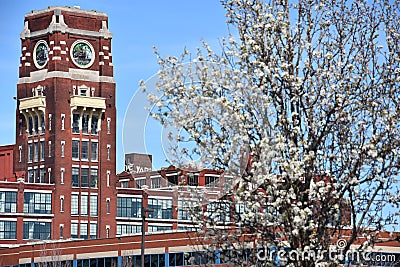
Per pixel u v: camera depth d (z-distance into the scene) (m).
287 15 20.77
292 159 19.19
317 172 19.91
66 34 145.38
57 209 138.62
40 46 146.62
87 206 141.25
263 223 19.62
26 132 145.62
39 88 144.75
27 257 109.19
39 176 142.75
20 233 135.00
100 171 143.12
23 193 136.38
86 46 146.62
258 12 20.59
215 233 20.20
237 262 20.12
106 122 145.12
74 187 141.00
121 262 97.56
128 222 142.75
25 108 143.75
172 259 90.12
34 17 148.00
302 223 18.92
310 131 19.94
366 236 20.23
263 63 19.81
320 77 20.30
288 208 19.25
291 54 20.47
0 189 134.75
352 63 20.47
